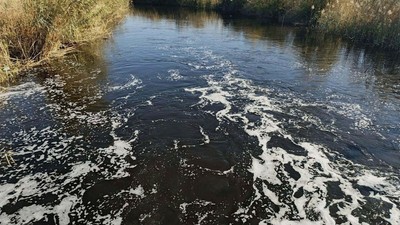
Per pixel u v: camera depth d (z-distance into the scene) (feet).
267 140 24.58
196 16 86.94
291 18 79.00
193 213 17.26
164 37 58.80
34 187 18.90
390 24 54.24
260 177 20.39
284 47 54.19
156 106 29.50
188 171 20.61
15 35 39.81
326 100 32.32
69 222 16.47
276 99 32.14
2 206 17.42
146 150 22.68
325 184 19.95
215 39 58.59
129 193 18.56
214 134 25.16
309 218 17.30
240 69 41.19
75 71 38.47
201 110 29.09
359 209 17.99
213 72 39.58
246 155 22.65
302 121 27.68
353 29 60.80
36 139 23.72
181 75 38.01
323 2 71.67
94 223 16.40
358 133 25.98
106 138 24.06
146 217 16.85
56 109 28.40
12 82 34.50
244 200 18.40
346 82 37.73
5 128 25.09
